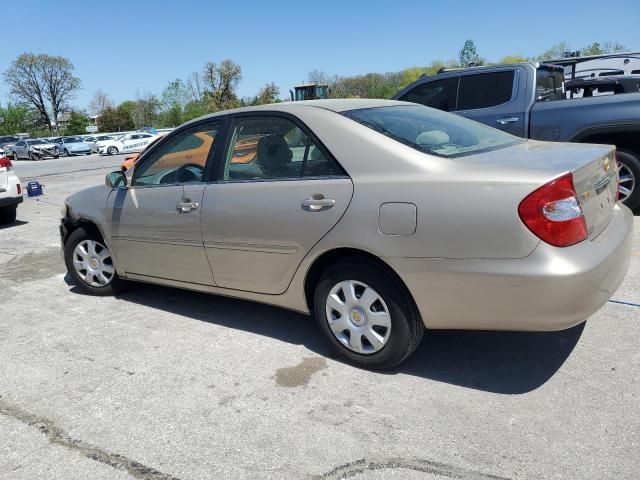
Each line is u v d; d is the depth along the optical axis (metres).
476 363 3.43
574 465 2.47
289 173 3.51
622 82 8.04
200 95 68.31
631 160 6.19
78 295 5.18
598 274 2.74
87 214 4.79
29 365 3.77
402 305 3.14
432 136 3.40
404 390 3.17
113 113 79.25
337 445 2.72
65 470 2.66
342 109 3.55
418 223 2.95
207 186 3.90
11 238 8.02
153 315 4.55
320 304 3.50
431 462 2.55
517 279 2.72
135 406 3.18
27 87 75.62
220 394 3.26
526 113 6.59
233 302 4.73
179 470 2.61
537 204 2.68
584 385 3.09
